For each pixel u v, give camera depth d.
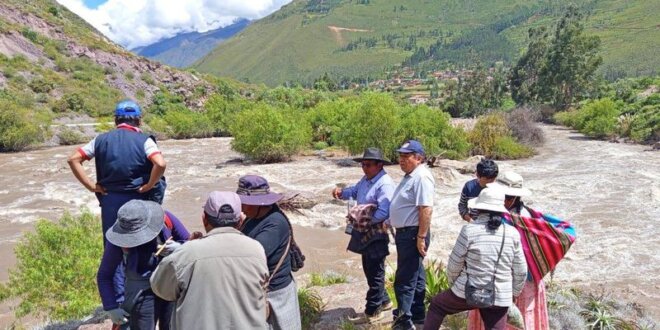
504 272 3.85
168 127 44.91
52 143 38.72
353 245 5.28
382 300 5.50
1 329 7.78
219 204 3.22
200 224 15.72
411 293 4.89
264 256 3.25
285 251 3.86
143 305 3.82
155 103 61.81
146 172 4.40
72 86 57.84
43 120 39.00
